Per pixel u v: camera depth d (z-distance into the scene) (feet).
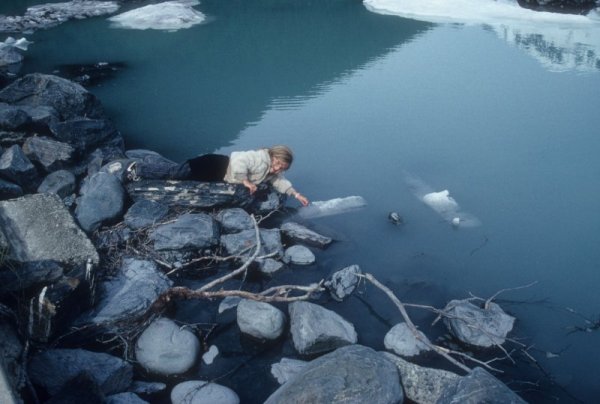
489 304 12.69
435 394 10.51
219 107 23.89
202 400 10.48
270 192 16.83
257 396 10.91
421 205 16.96
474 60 28.81
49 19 36.11
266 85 26.27
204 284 13.89
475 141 20.57
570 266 14.32
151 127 21.97
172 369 11.31
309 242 15.31
